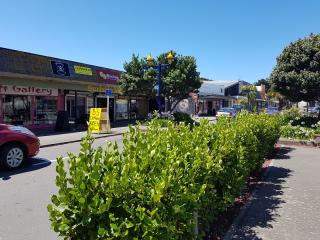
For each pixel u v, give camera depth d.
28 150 10.48
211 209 4.65
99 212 2.76
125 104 35.88
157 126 5.29
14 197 7.32
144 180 3.22
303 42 22.55
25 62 21.91
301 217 5.92
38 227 5.67
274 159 12.16
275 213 6.12
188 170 3.91
